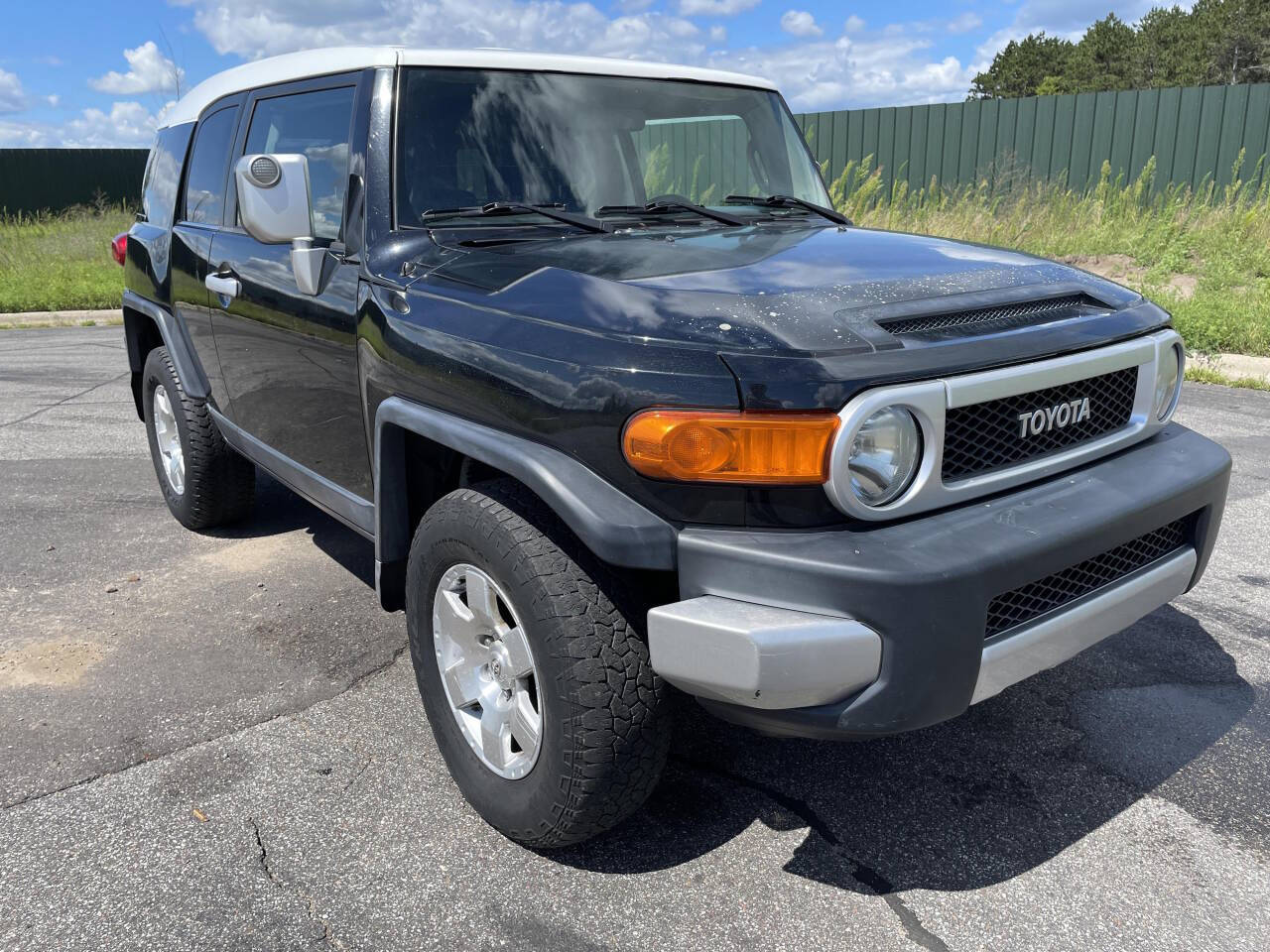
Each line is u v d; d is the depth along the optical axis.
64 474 5.62
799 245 2.79
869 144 17.06
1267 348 8.27
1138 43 101.88
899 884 2.31
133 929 2.16
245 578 4.11
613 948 2.11
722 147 3.61
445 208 2.95
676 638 1.98
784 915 2.21
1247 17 83.31
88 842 2.45
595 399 2.06
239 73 4.02
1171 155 14.30
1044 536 2.09
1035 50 110.31
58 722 3.00
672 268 2.43
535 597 2.14
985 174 15.88
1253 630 3.55
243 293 3.57
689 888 2.29
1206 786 2.66
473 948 2.11
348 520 3.24
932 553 1.97
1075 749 2.84
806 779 2.71
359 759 2.82
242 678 3.27
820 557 1.93
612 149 3.28
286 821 2.53
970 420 2.14
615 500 2.05
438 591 2.53
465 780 2.53
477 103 3.08
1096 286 2.69
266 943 2.12
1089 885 2.30
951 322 2.24
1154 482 2.39
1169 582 2.50
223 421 4.15
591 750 2.13
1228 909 2.21
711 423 1.95
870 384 1.97
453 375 2.39
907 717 1.98
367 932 2.15
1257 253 11.13
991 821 2.53
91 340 10.77
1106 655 3.38
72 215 22.25
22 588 4.00
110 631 3.62
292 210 2.92
